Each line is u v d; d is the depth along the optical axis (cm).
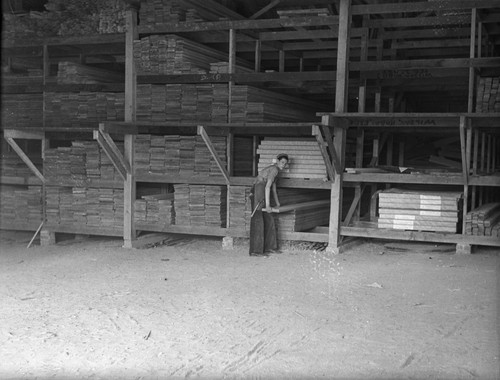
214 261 992
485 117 957
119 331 614
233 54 1099
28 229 1204
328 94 1439
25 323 645
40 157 1325
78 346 568
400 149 1491
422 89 1291
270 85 1233
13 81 1225
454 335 594
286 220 1073
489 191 1379
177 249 1114
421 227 1040
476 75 1057
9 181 1227
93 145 1158
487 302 719
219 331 612
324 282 831
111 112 1155
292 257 1020
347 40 1029
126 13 1125
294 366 513
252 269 924
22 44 1187
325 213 1239
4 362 526
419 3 988
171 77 1112
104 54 1280
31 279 864
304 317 659
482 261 970
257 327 625
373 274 880
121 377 491
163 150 1124
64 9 1182
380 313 674
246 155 1195
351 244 1119
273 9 1362
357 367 509
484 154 1214
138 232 1171
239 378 488
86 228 1174
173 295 764
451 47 1361
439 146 1514
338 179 1045
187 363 523
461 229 1090
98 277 876
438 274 876
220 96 1097
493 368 504
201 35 1203
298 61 1473
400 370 502
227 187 1103
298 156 1069
